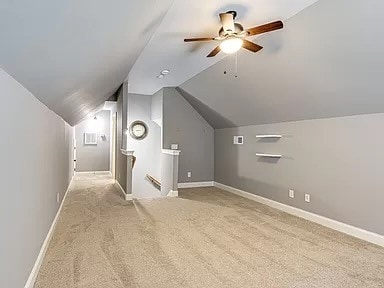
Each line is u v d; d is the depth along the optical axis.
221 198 5.11
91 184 6.31
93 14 1.30
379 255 2.59
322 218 3.54
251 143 5.10
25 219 1.84
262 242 2.90
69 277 2.11
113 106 7.34
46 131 2.66
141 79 5.25
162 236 3.04
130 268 2.28
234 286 2.03
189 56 3.83
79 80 2.53
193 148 6.35
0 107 1.33
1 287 1.37
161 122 6.21
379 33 2.14
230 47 2.57
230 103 4.97
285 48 2.98
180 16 2.65
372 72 2.48
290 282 2.09
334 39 2.47
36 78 1.75
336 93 3.01
